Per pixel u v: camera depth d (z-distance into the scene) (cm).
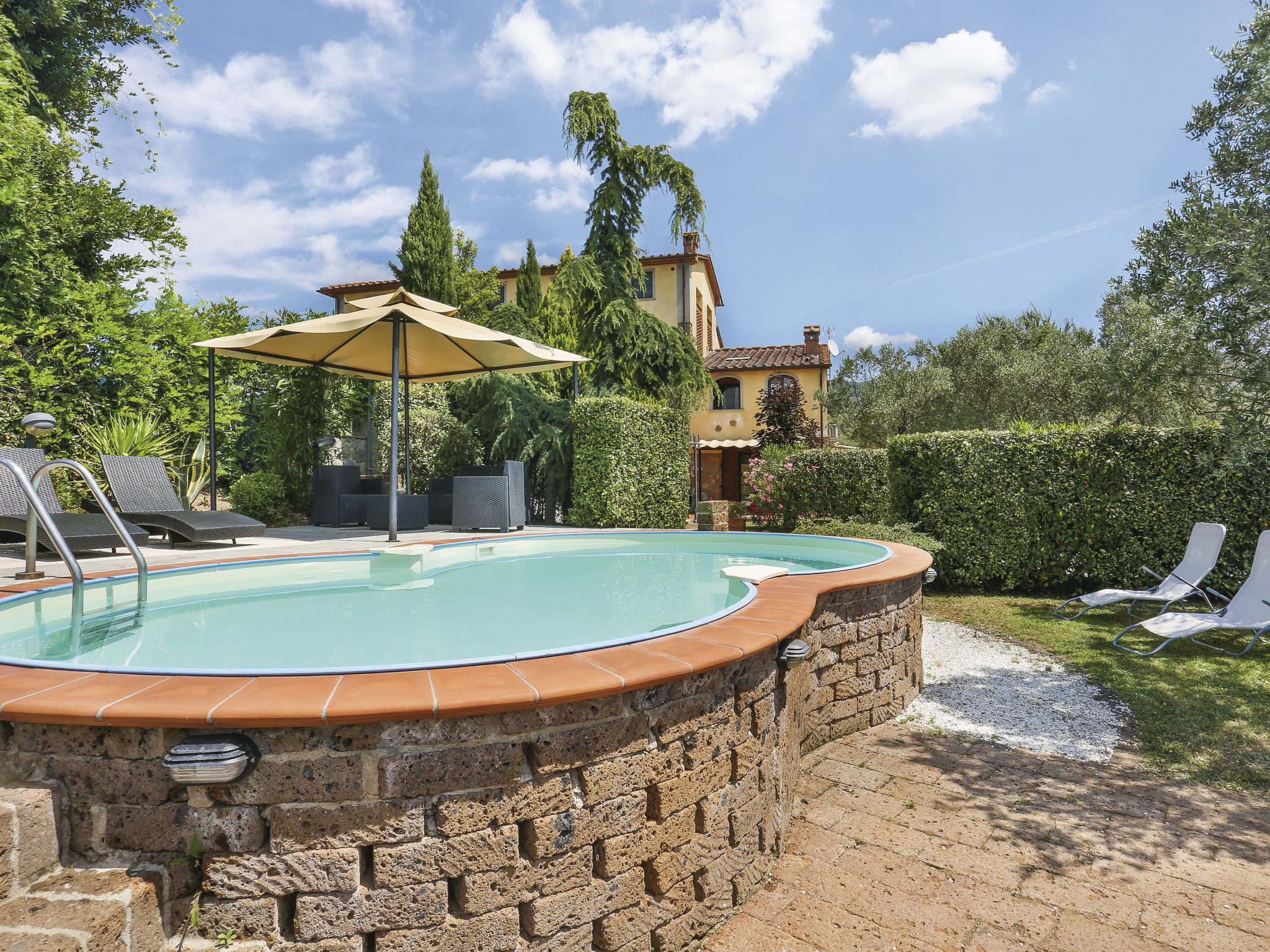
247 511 1318
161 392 1367
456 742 235
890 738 529
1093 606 892
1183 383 945
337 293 2775
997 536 1045
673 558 803
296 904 224
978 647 769
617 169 1891
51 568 599
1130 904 327
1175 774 463
